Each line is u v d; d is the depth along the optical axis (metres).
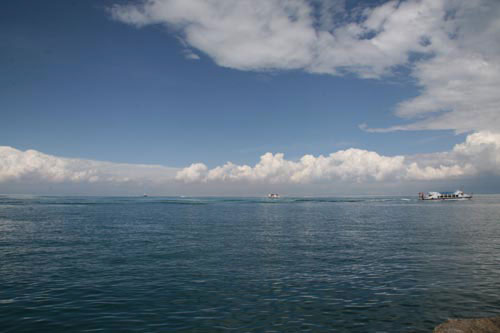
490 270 20.03
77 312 13.17
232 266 20.94
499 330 10.84
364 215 72.19
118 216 64.12
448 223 51.69
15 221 51.88
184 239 32.91
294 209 101.19
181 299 14.69
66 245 28.91
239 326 11.89
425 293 15.59
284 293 15.56
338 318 12.65
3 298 14.76
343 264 21.64
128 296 15.07
